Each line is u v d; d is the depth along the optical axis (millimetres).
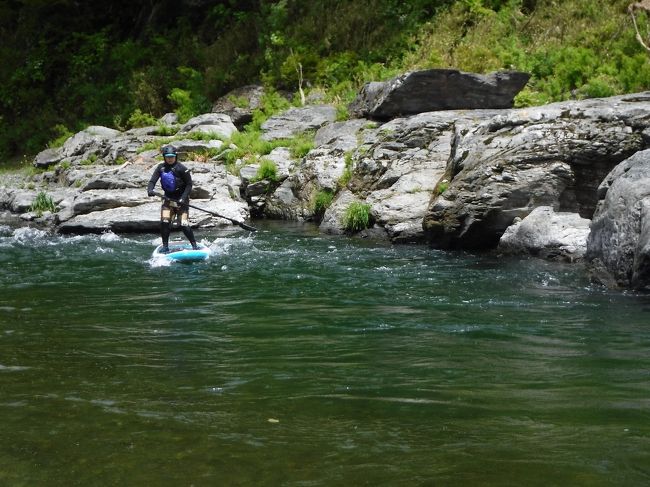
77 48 28781
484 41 19672
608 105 11398
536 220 10211
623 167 8742
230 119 19969
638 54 16922
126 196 14500
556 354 5242
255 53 23656
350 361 5066
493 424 3709
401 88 15562
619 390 4320
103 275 9086
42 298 7652
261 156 17062
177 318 6641
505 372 4762
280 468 3156
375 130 15250
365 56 21188
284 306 7156
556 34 19281
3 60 29000
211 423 3742
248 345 5582
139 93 23594
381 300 7402
